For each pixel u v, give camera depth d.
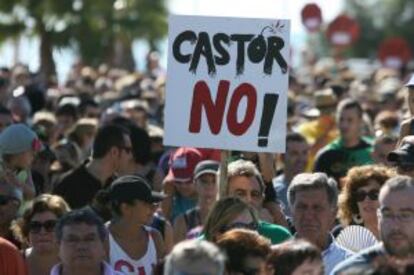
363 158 23.77
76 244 14.84
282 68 16.92
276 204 19.11
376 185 16.78
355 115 23.89
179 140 17.12
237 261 13.55
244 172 17.41
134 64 70.69
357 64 93.31
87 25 66.62
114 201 16.64
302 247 13.08
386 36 135.38
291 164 22.81
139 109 31.34
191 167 21.16
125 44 70.19
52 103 37.91
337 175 23.73
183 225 19.44
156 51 70.06
